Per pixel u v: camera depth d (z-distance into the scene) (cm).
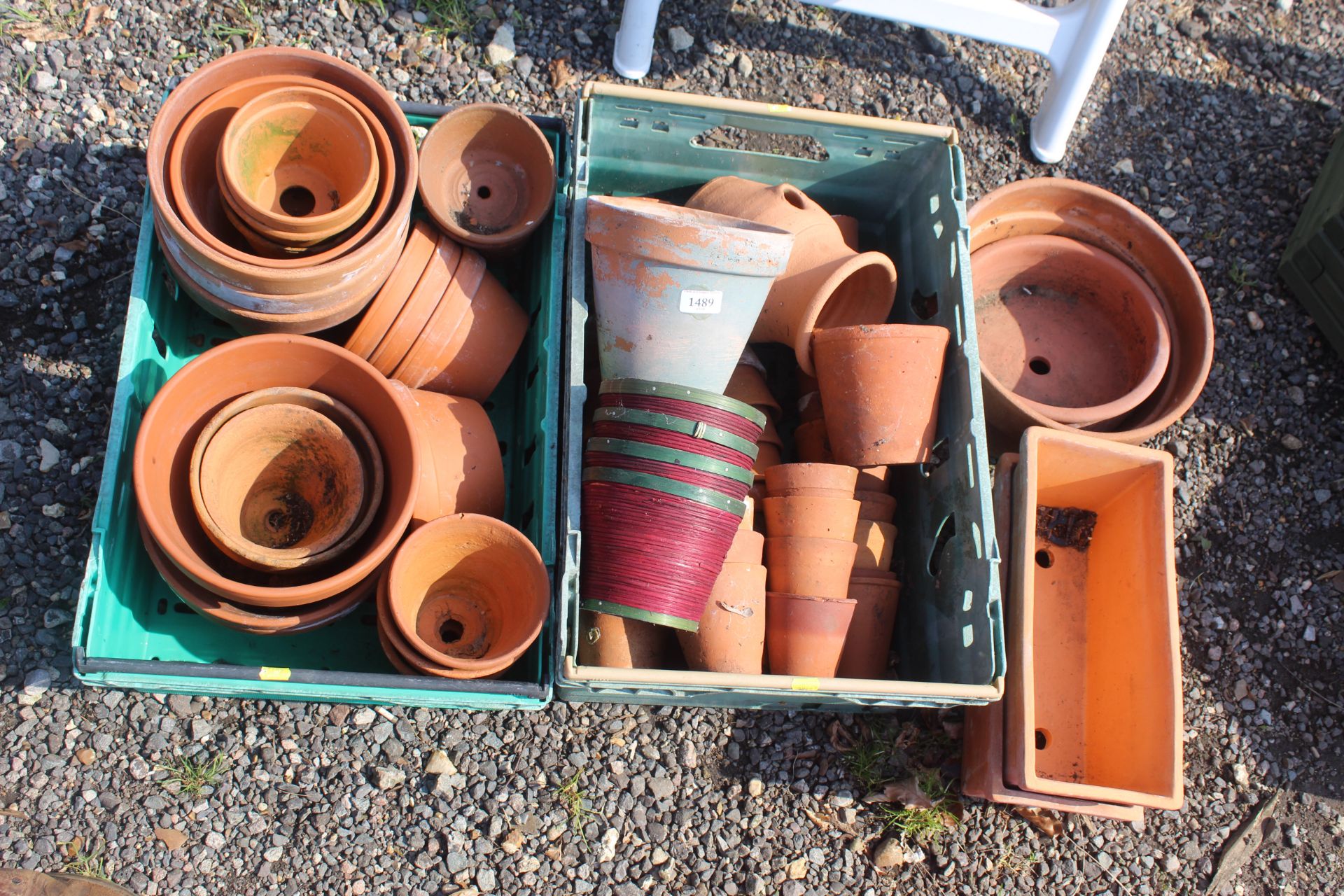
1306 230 338
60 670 254
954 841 275
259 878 249
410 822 258
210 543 224
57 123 295
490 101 321
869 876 271
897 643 284
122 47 305
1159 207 352
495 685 222
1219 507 321
